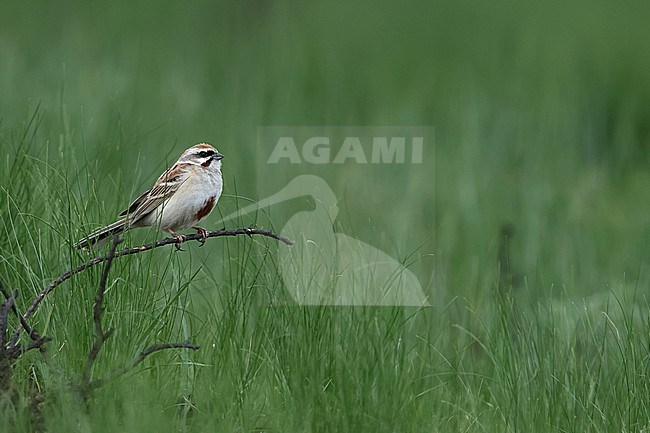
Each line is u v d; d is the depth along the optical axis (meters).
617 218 16.17
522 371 9.75
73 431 8.04
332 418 8.57
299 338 9.30
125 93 17.80
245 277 10.31
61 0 24.36
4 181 10.23
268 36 23.70
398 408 8.77
